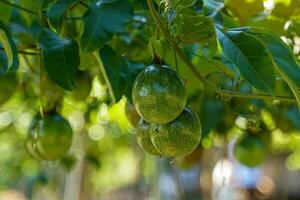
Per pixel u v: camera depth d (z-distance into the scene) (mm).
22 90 1246
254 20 938
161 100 675
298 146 1772
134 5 882
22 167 1988
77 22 948
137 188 2369
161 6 773
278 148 1801
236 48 637
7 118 2084
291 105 1154
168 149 714
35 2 896
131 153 2490
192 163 1257
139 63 905
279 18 944
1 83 911
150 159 1897
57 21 765
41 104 940
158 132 711
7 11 952
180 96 682
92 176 2492
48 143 934
